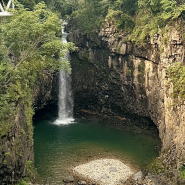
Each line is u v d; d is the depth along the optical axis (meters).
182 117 34.59
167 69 40.78
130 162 40.03
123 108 55.72
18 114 30.44
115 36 52.44
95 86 58.59
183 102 34.81
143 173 36.16
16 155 29.06
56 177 35.22
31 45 34.44
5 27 33.91
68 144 46.38
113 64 54.56
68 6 69.19
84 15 59.09
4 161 26.58
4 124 27.55
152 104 48.12
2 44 32.69
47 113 60.53
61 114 60.94
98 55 57.03
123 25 52.12
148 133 51.28
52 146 45.47
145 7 49.50
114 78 55.22
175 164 33.59
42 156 41.53
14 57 37.69
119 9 55.53
